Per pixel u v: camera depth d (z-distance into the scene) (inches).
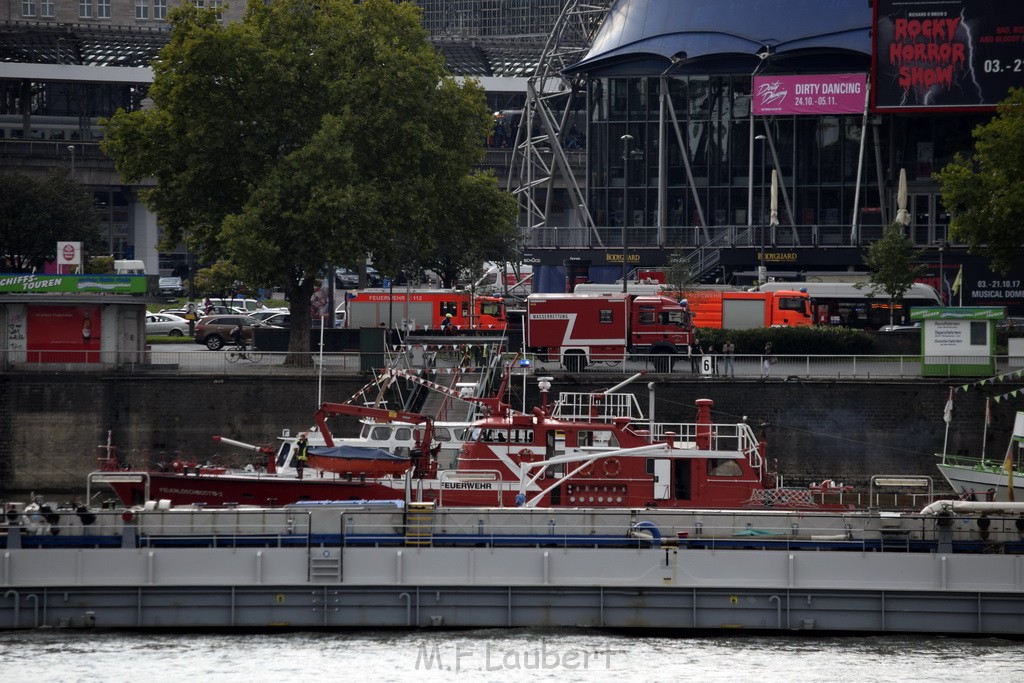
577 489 7805.1
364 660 6304.1
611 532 6727.4
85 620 6471.5
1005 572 6525.6
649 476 7815.0
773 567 6569.9
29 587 6446.9
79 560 6471.5
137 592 6486.2
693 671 6200.8
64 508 7204.7
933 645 6466.5
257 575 6510.8
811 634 6565.0
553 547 6658.5
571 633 6530.5
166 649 6353.3
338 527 6658.5
